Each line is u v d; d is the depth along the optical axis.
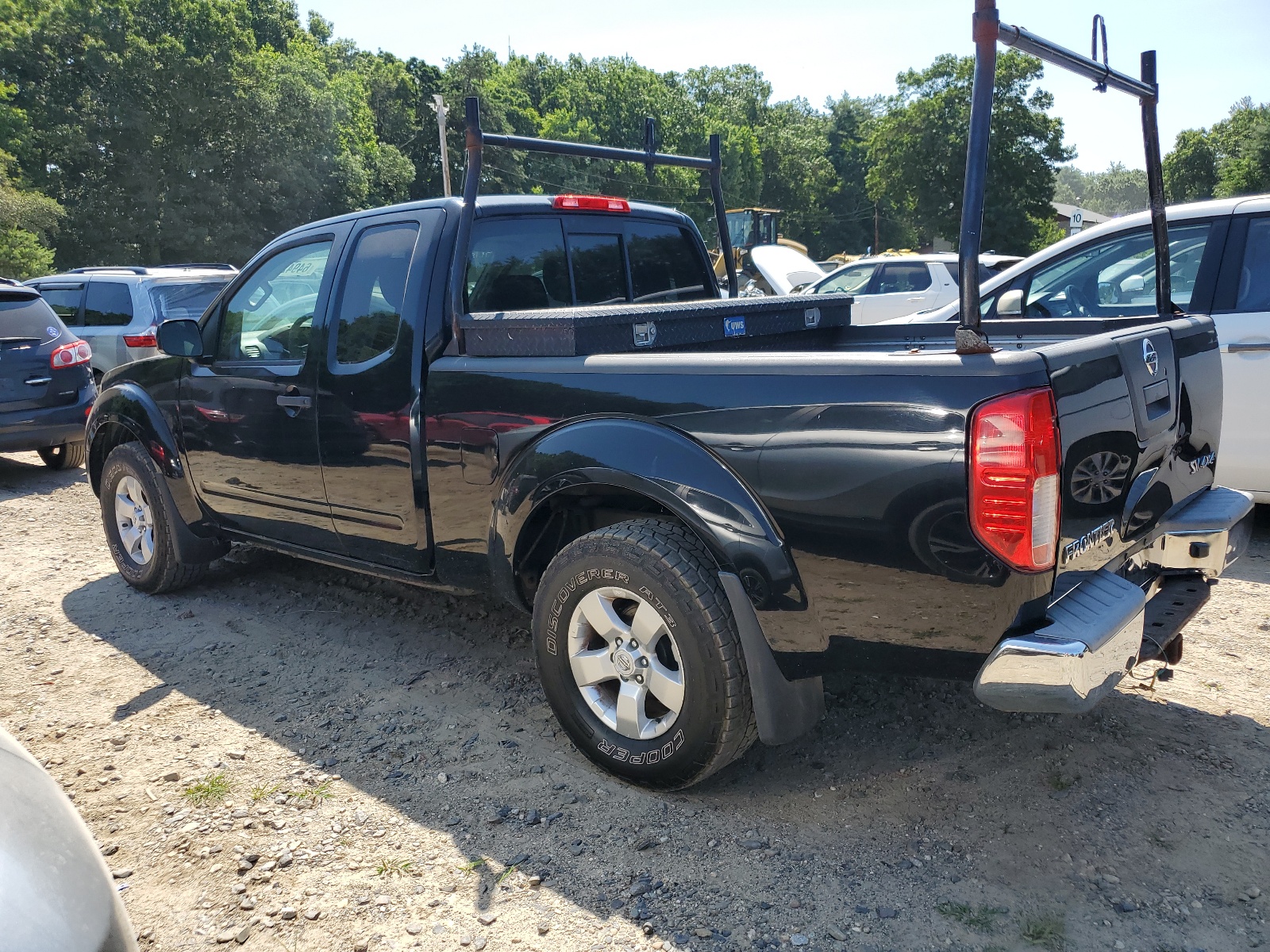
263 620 4.43
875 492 2.30
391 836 2.68
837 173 109.00
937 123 55.78
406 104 74.94
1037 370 2.18
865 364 2.33
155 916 2.36
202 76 46.69
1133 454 2.61
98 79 46.16
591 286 3.96
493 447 3.09
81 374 8.12
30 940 1.34
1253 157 56.59
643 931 2.27
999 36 2.23
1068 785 2.83
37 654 4.09
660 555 2.62
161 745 3.24
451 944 2.24
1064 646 2.16
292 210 51.09
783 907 2.34
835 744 3.12
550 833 2.67
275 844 2.65
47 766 3.11
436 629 4.25
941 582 2.26
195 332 4.06
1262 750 3.00
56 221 40.22
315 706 3.52
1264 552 5.02
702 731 2.62
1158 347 2.78
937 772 2.93
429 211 3.42
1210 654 3.76
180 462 4.39
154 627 4.39
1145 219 5.23
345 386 3.53
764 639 2.55
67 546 5.92
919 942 2.20
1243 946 2.16
